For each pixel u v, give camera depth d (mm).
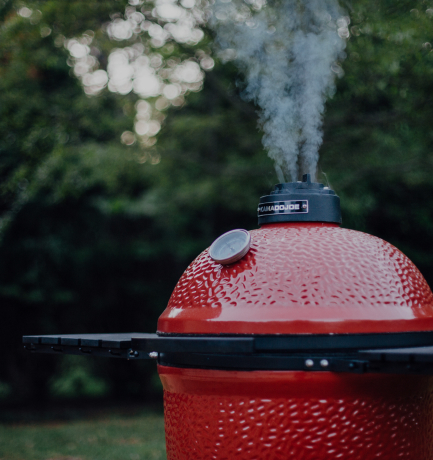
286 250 1615
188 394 1626
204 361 1543
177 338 1410
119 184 7715
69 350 1876
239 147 7594
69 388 9406
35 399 10125
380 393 1500
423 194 7457
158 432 7070
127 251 9359
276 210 1794
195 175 7945
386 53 4754
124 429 7344
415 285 1672
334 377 1436
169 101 7648
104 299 9641
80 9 5895
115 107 7406
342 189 6410
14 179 6484
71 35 6238
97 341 1722
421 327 1564
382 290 1561
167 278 10125
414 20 4438
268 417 1488
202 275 1694
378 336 1479
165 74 6555
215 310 1569
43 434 7059
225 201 8055
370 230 7875
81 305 9617
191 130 7535
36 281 8320
